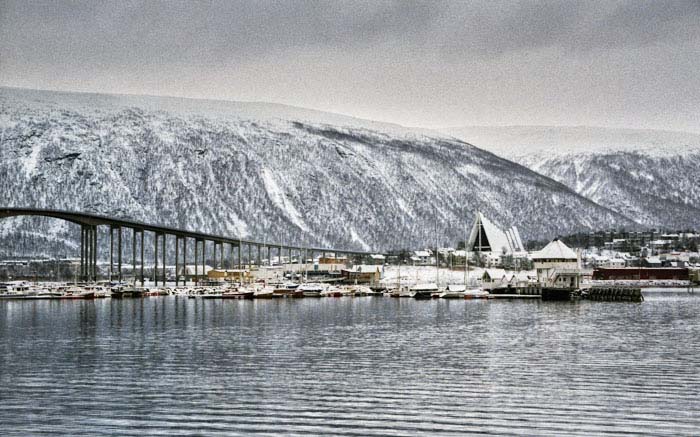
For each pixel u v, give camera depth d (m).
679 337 101.00
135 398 64.19
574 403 61.66
